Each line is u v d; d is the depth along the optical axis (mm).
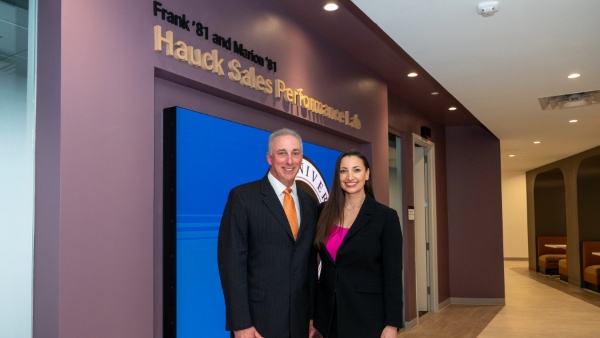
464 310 8414
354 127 5059
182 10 2988
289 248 2453
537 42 4227
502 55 4551
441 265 8805
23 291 2283
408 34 4047
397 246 2484
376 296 2477
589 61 4727
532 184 15023
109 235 2445
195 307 3033
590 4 3490
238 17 3477
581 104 6496
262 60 3699
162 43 2807
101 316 2387
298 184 4160
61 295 2207
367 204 2531
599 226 11008
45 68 2305
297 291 2443
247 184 2527
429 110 8031
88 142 2361
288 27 4074
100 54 2447
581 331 6625
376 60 5352
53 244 2234
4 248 2225
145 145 2680
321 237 2537
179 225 2930
